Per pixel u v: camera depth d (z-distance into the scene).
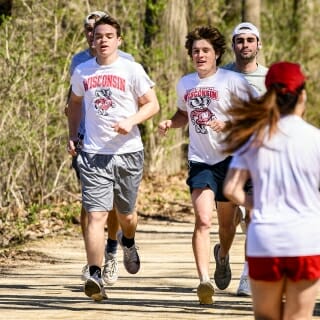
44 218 38.75
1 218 36.94
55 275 27.39
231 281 25.52
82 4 47.62
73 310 21.47
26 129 39.66
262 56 44.31
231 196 14.27
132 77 21.94
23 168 40.16
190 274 27.02
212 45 21.66
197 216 21.34
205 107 21.66
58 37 43.75
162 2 52.94
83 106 24.08
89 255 21.92
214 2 63.06
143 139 54.03
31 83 40.34
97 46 21.88
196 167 21.73
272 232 13.83
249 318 20.28
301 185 13.97
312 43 73.25
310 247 13.78
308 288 13.86
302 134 14.09
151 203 45.31
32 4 42.78
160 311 21.12
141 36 53.78
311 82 72.88
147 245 33.38
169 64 54.09
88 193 22.08
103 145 22.14
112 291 24.08
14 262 30.05
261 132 14.02
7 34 39.59
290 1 72.25
